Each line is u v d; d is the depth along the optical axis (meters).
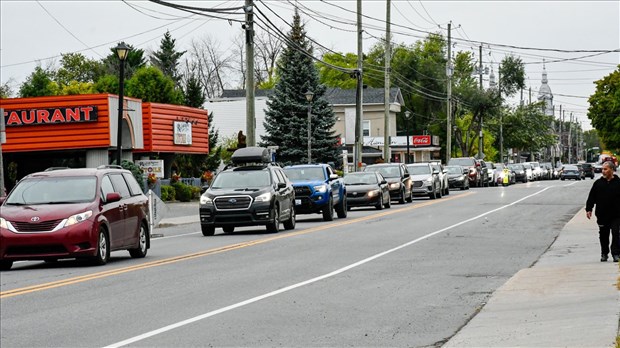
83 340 21.39
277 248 46.88
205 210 57.88
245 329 22.81
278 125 149.00
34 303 27.61
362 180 87.50
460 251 44.75
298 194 70.50
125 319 24.42
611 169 38.19
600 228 38.41
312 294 29.34
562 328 21.75
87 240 38.19
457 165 141.88
